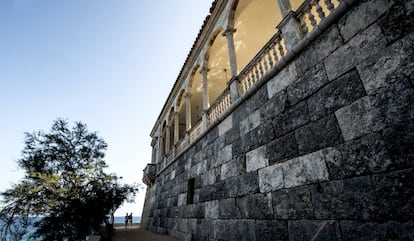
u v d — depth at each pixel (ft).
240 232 16.24
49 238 27.37
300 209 11.59
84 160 34.94
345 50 10.96
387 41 9.09
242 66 42.68
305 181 11.68
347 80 10.55
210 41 32.24
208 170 24.63
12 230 26.23
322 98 11.78
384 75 8.97
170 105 52.95
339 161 10.11
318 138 11.50
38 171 30.22
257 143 16.65
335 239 9.43
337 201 9.76
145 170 65.36
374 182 8.51
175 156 41.01
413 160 7.47
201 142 28.86
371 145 8.92
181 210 31.37
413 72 8.01
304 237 10.96
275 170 14.12
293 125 13.44
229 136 21.26
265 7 29.35
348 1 10.80
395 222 7.57
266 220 13.92
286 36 15.74
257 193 15.38
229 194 18.98
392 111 8.44
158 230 41.86
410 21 8.43
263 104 16.90
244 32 33.83
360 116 9.61
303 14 14.88
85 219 29.53
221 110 25.31
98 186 32.45
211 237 20.42
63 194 29.01
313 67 12.80
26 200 26.96
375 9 9.78
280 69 15.51
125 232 44.06
